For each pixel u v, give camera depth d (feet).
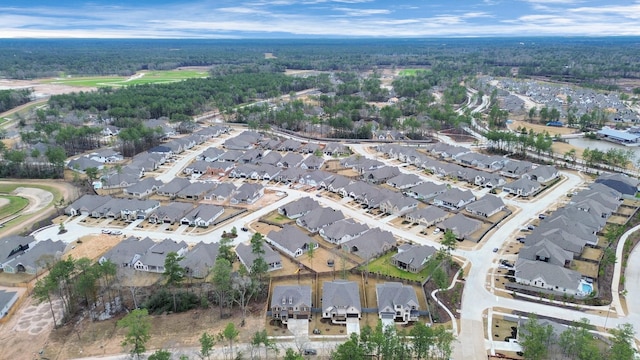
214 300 335.67
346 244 410.72
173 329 302.66
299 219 466.70
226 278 311.88
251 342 284.00
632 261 386.93
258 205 515.91
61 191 551.59
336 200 529.45
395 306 313.12
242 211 496.64
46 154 609.01
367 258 391.65
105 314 321.52
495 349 282.15
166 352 257.14
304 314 313.73
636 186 538.47
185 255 383.65
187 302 329.11
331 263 388.16
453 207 504.02
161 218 469.98
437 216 463.01
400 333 274.77
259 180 604.49
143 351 269.03
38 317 320.50
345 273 365.61
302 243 406.82
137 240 409.49
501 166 639.35
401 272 375.25
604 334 292.20
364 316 318.24
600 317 312.29
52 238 434.30
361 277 366.84
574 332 271.90
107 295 341.82
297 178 595.88
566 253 385.50
